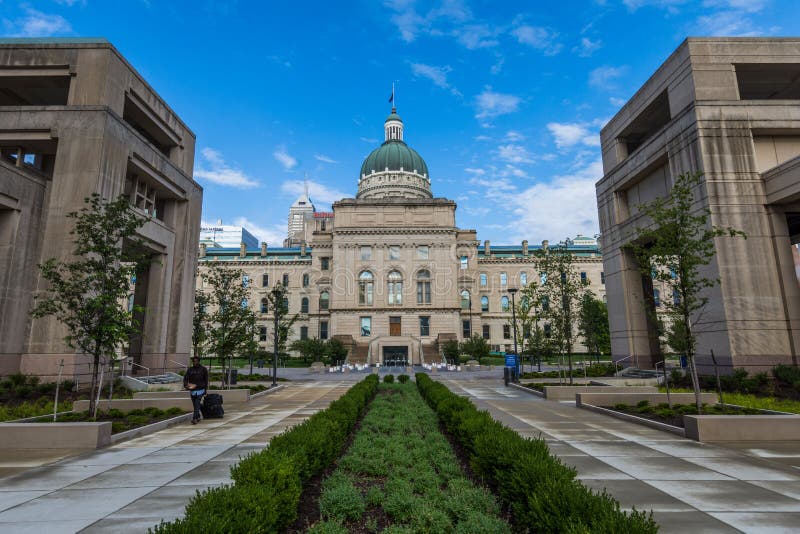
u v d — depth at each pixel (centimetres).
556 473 520
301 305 7469
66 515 596
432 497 650
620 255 3256
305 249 7962
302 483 661
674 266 1460
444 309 6241
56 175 2375
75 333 1434
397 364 5572
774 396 1898
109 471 824
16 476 791
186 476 789
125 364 2689
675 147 2602
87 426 1030
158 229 3081
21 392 1981
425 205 6656
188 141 3616
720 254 2262
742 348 2169
